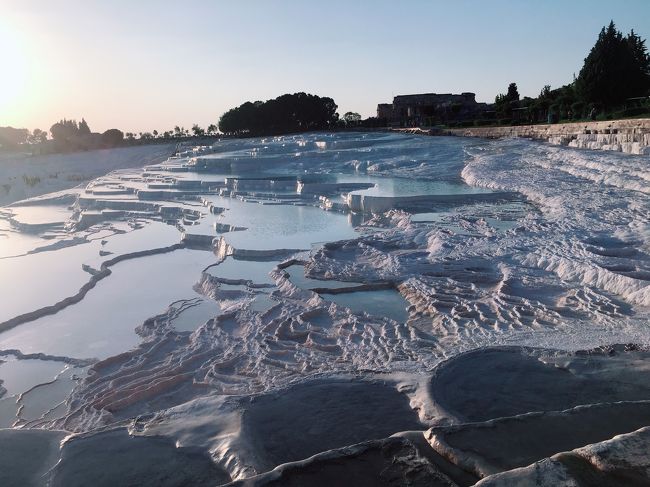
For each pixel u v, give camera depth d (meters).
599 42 34.28
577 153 24.39
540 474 2.60
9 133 110.88
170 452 3.68
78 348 9.59
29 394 8.00
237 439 3.76
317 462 3.13
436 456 3.17
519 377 4.79
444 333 7.62
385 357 7.00
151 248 16.80
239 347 8.20
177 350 8.61
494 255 10.93
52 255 16.98
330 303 9.43
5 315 11.32
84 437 3.88
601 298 7.99
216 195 25.84
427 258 11.34
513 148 30.77
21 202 33.72
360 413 4.24
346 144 39.38
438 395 4.44
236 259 13.48
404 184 22.66
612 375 4.75
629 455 2.70
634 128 24.72
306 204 21.25
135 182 35.38
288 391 4.62
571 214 13.65
